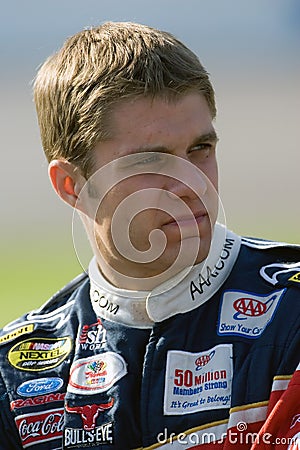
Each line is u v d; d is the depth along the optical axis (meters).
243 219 26.59
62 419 5.73
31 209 31.52
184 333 5.60
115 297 5.75
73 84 5.73
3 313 19.08
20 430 5.79
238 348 5.49
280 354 5.36
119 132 5.46
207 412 5.38
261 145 40.91
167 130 5.37
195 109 5.47
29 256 24.56
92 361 5.77
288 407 5.10
